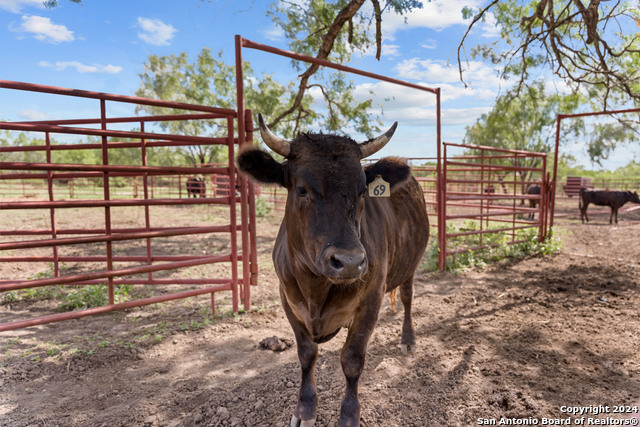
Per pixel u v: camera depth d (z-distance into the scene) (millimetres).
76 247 10180
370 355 4141
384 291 3109
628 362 3857
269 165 2734
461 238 10461
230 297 6211
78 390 3520
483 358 3979
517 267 8102
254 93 16078
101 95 4113
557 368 3752
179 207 21094
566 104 12828
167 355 4215
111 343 4430
